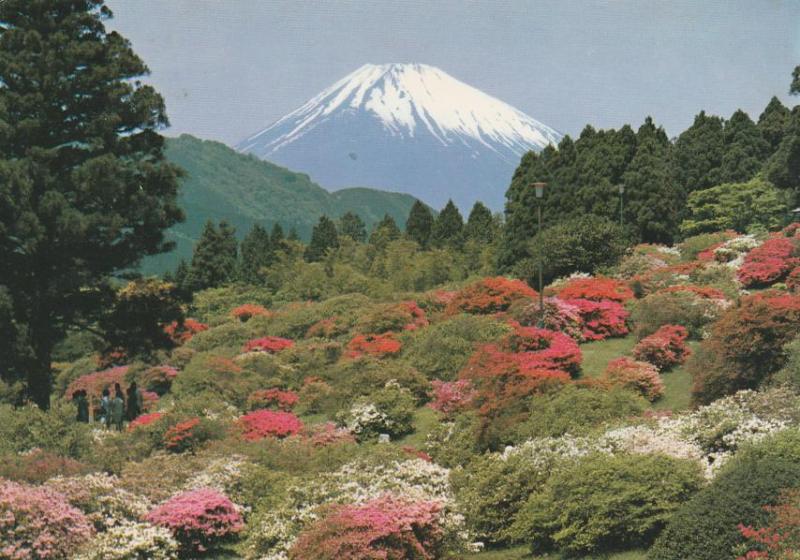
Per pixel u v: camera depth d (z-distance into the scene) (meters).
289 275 81.44
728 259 55.06
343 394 38.56
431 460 30.98
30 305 41.56
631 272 55.56
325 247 97.38
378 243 92.19
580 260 56.94
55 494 22.92
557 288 49.84
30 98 42.19
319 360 46.06
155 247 44.78
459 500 24.36
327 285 75.69
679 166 79.44
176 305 45.41
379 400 35.91
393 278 76.38
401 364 41.31
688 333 41.44
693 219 75.19
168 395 46.88
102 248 43.12
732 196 70.88
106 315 44.34
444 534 22.67
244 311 63.28
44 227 40.22
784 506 17.81
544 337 38.91
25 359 40.12
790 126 63.75
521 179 73.62
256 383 44.34
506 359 35.97
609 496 21.27
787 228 57.22
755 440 21.97
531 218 68.12
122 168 43.19
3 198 40.06
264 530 23.39
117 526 23.33
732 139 79.88
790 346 28.48
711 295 44.69
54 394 56.06
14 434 29.20
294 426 36.25
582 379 34.16
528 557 22.16
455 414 34.75
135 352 44.81
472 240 82.19
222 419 35.72
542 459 24.20
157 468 27.98
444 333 42.75
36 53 43.28
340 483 25.23
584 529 21.31
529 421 29.42
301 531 22.86
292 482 26.16
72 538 22.27
